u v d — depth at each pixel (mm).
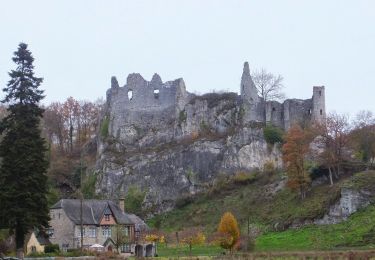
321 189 118125
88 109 176875
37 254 87438
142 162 148750
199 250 103438
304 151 120562
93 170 152125
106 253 89188
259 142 145875
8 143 75312
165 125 155375
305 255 72312
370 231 95812
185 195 141125
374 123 147500
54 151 163250
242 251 92688
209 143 147375
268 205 122500
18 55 77375
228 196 134250
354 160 124812
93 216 111062
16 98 76625
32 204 73750
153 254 100250
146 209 141375
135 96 158375
